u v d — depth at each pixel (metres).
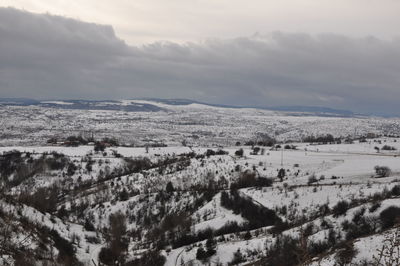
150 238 136.50
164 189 184.75
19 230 98.44
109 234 139.12
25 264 82.12
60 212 156.00
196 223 141.62
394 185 142.38
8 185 193.88
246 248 102.31
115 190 192.12
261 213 138.25
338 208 116.75
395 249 32.22
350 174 187.00
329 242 85.00
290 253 74.00
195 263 101.69
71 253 105.31
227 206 152.00
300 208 136.88
